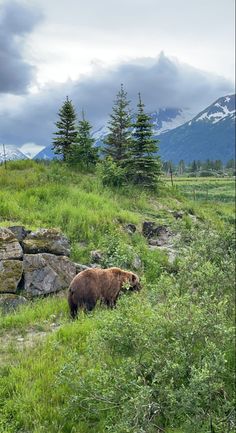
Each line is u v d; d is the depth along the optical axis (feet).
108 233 56.34
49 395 23.93
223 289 31.35
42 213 57.98
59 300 40.22
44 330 33.60
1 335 32.63
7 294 39.45
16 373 25.61
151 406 21.16
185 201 87.10
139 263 50.98
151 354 23.65
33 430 21.58
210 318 24.21
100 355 25.67
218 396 23.27
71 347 29.04
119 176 80.74
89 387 22.81
